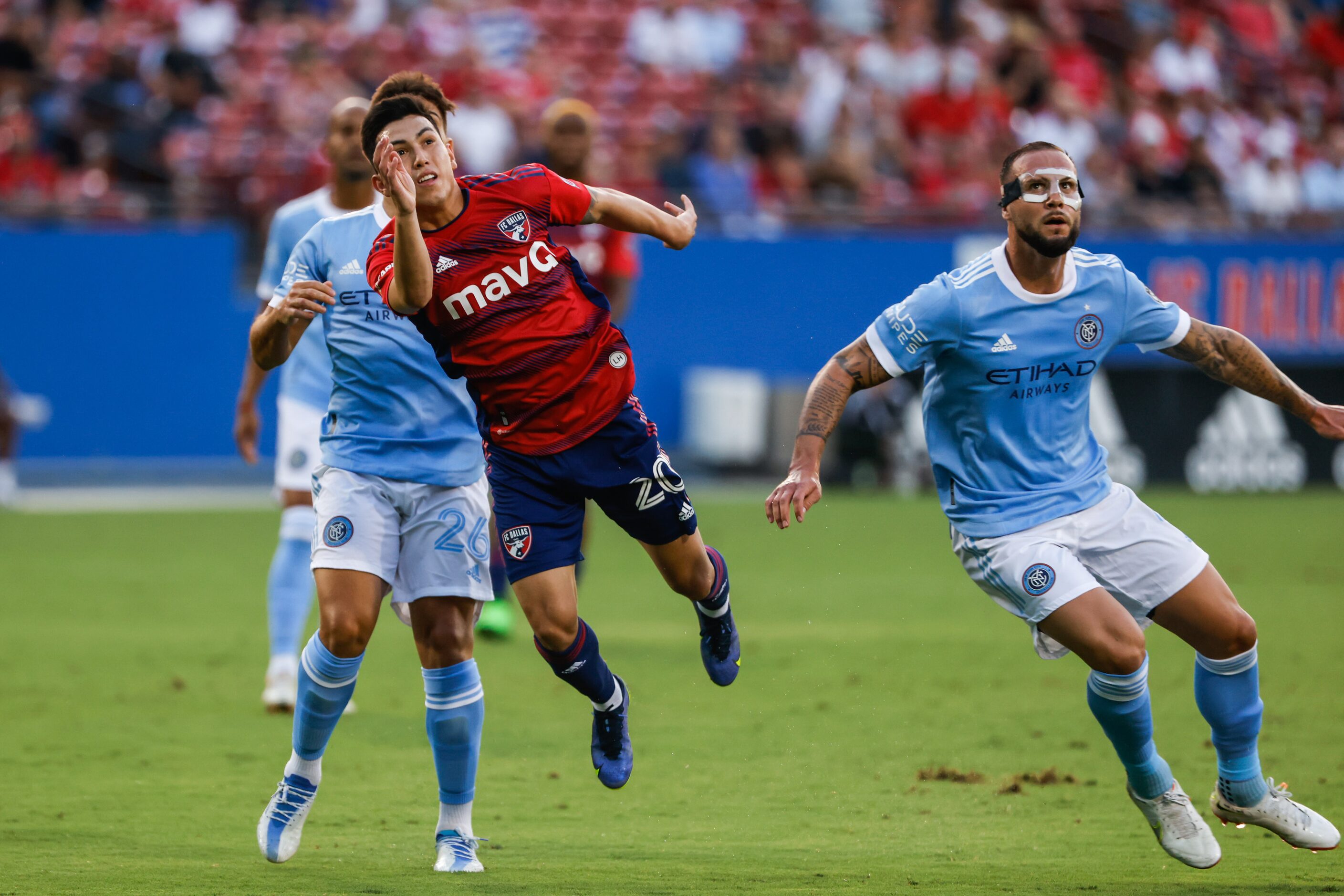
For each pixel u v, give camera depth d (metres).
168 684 26.70
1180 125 73.81
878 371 16.31
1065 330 16.08
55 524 50.91
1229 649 15.71
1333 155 74.81
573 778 20.09
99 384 57.41
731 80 70.69
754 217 62.31
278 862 15.43
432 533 16.03
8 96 61.91
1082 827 17.50
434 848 16.44
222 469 58.84
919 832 17.22
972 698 25.70
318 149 62.16
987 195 66.69
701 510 54.94
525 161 63.78
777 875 15.09
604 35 73.00
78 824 17.23
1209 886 14.86
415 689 26.56
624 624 33.81
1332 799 18.67
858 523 52.12
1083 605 15.41
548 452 15.57
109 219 58.50
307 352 24.20
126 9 68.62
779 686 26.64
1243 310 62.97
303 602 24.55
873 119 68.25
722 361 61.53
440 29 70.19
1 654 29.56
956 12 74.44
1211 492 62.28
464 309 15.18
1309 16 84.81
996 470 16.34
